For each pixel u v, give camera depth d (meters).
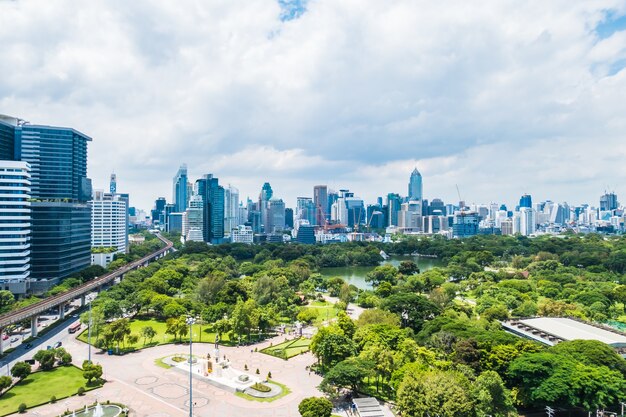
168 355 180.38
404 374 130.88
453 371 132.88
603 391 122.62
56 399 135.25
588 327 190.88
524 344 148.00
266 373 161.50
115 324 185.50
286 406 133.62
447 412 110.56
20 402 132.75
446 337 165.38
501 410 123.00
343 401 137.25
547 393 124.12
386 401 136.88
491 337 155.62
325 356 155.62
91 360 173.25
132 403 134.38
